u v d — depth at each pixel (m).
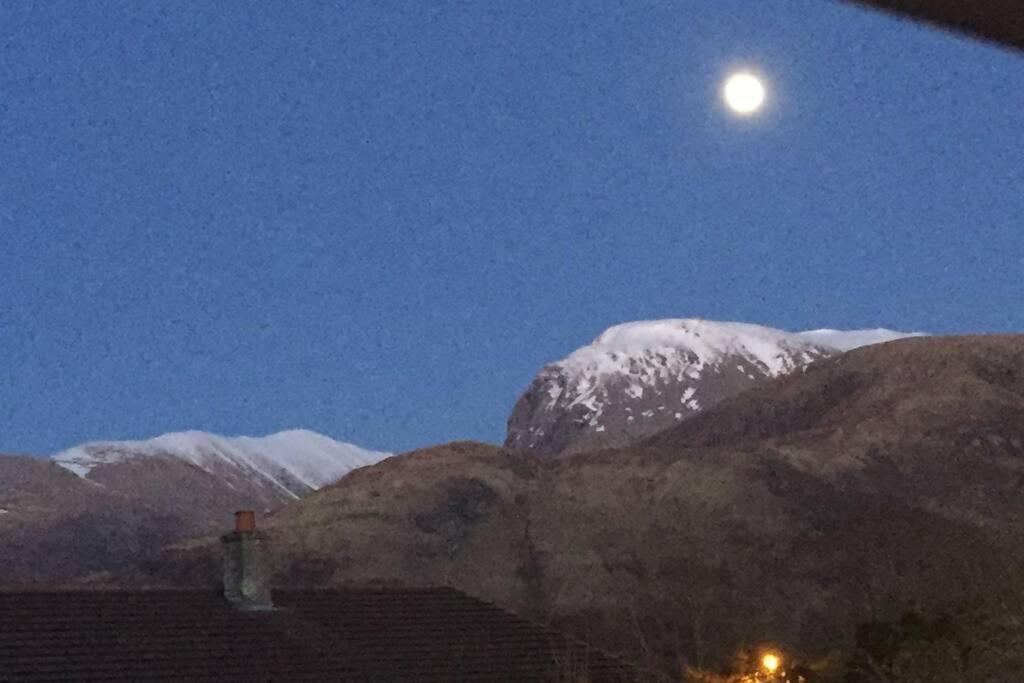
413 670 29.17
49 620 27.50
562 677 30.59
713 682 54.19
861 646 42.75
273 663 27.81
